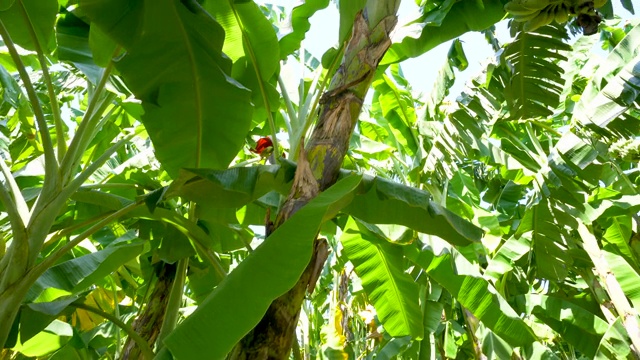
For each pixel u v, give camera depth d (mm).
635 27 4004
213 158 2955
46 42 3084
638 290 4387
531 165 4848
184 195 2580
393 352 5387
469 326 5594
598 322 4531
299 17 3770
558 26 2924
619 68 4328
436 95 4324
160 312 3922
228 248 3969
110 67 3080
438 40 3541
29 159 5055
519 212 6141
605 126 3254
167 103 2764
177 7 2496
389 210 2648
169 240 3648
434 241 3652
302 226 1715
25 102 4414
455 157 4418
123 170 4617
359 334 8805
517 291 5945
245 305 1612
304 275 2082
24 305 2793
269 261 1662
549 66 3086
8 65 4574
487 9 3461
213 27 2594
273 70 3387
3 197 2613
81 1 2506
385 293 3725
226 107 2805
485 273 4715
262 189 2500
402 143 5480
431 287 5027
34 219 2701
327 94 2439
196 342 1605
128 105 3809
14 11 2994
